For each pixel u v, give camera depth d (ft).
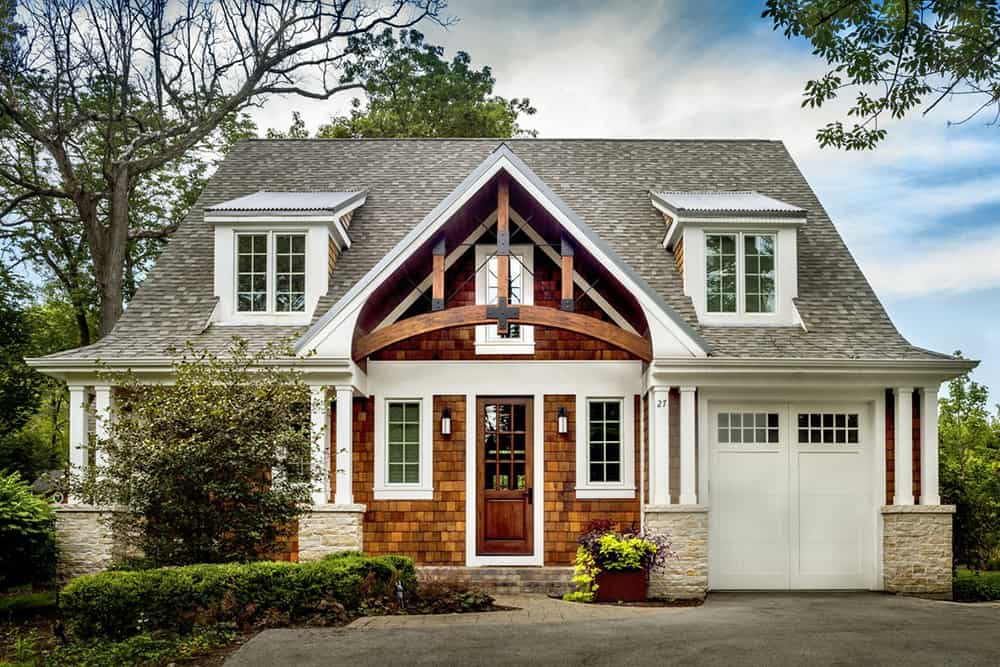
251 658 28.66
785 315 50.67
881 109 34.73
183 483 36.78
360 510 46.50
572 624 34.40
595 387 50.31
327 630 32.81
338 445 46.60
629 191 58.95
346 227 54.85
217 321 50.80
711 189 58.95
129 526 38.55
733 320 50.42
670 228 52.80
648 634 32.09
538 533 49.39
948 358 46.62
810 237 55.47
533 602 42.45
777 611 38.99
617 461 50.19
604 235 55.21
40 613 42.93
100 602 33.40
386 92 87.45
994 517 51.62
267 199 53.88
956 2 31.04
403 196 58.54
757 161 61.93
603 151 62.75
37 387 81.82
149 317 51.08
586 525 49.47
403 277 49.88
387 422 50.26
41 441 82.17
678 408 47.52
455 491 49.60
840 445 48.73
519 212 51.70
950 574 46.73
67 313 96.02
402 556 45.11
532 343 50.65
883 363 46.06
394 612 37.47
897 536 46.98
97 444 38.34
